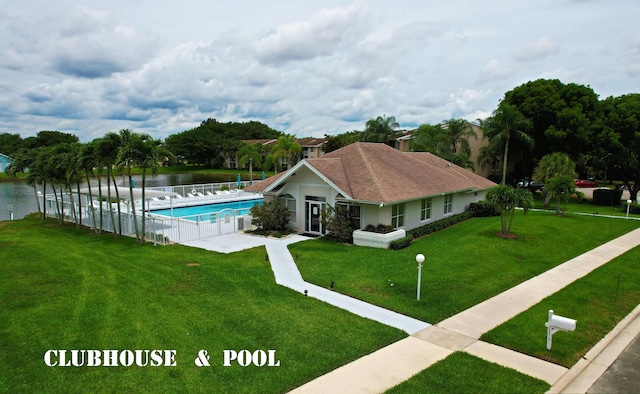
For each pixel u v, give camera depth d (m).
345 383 7.61
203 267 15.21
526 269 15.23
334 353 8.72
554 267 15.68
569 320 8.58
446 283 13.41
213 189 39.53
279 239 20.44
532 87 43.34
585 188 56.06
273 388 7.44
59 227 24.53
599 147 38.66
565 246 19.08
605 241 20.47
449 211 26.91
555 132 39.12
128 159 17.77
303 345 9.05
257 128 142.62
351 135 69.44
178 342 9.16
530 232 21.83
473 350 8.97
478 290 12.83
